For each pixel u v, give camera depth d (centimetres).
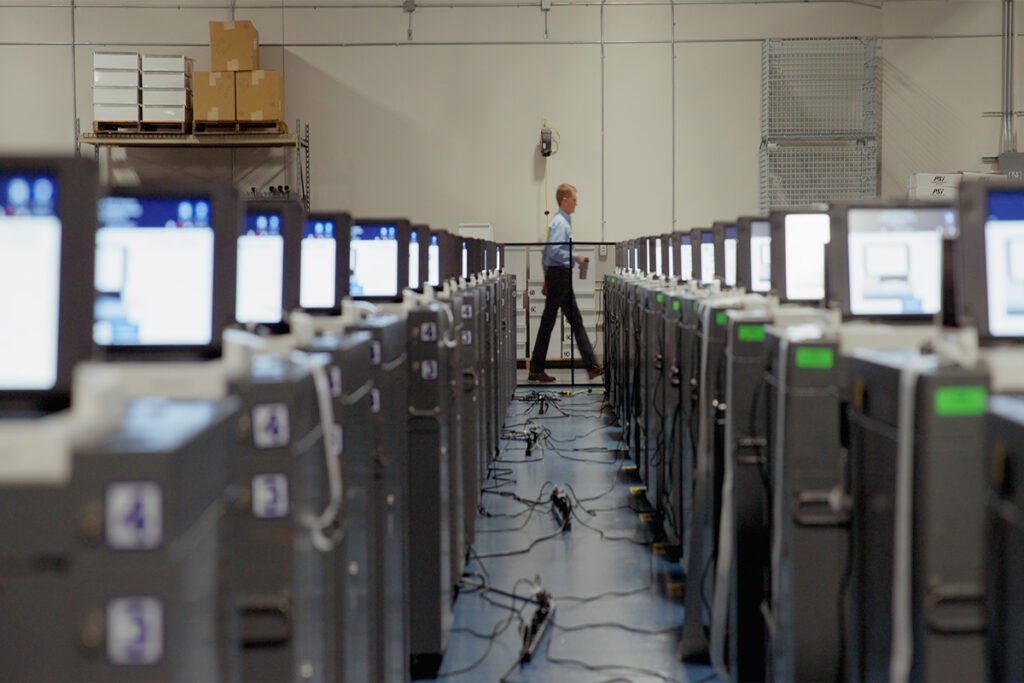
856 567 187
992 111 1088
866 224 245
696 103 1086
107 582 97
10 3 1055
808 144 1068
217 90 988
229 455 120
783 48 1056
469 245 616
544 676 302
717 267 488
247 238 216
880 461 170
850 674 198
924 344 176
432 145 1088
